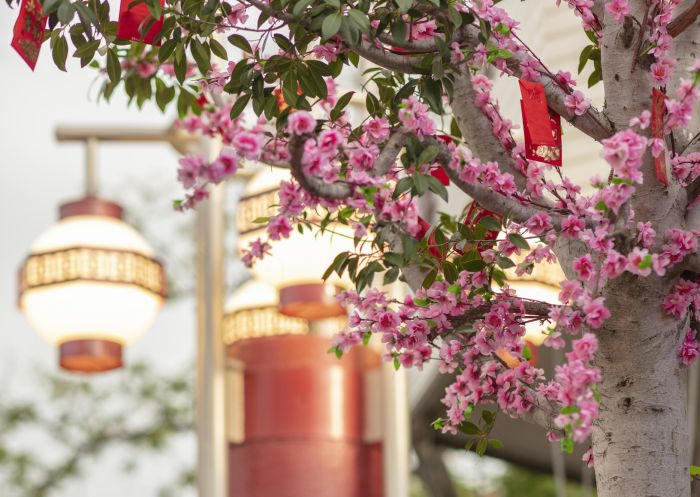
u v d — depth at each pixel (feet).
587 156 23.52
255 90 13.17
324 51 12.84
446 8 12.23
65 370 21.66
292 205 11.68
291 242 18.74
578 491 53.78
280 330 19.66
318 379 19.44
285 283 18.92
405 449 19.17
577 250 12.59
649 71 12.75
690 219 12.48
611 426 12.14
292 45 12.92
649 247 11.67
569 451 10.72
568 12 24.08
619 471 12.05
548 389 12.37
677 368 12.25
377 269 12.49
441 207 28.27
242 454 19.47
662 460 12.00
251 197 19.36
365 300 12.46
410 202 11.57
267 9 12.19
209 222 20.34
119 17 12.92
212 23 12.94
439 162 12.14
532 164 12.66
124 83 16.42
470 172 12.14
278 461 19.20
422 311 12.34
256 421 19.47
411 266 12.88
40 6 12.40
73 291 21.24
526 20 25.32
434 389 33.65
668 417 12.09
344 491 19.11
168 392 61.67
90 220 21.80
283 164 10.80
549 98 12.75
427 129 12.02
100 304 21.27
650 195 12.17
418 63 12.71
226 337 19.94
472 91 13.03
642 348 12.07
